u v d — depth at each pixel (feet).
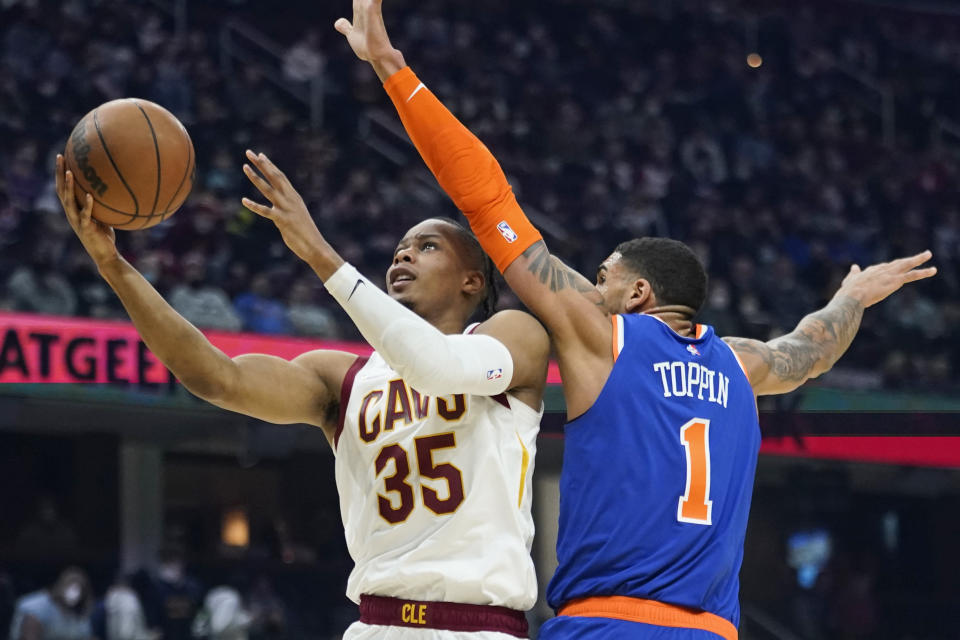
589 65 78.48
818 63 85.25
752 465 13.07
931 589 58.95
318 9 76.48
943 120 86.79
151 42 64.59
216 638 41.57
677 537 12.23
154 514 48.62
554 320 12.76
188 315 45.96
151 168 12.48
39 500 46.62
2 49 58.54
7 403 40.81
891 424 23.62
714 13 85.92
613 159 71.05
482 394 12.51
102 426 45.62
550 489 49.80
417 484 12.93
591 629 12.09
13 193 51.78
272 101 66.23
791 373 13.97
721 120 77.56
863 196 74.59
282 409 13.57
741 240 65.41
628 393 12.51
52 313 44.68
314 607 48.65
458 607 12.62
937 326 62.39
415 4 77.25
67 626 38.93
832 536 57.36
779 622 55.77
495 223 12.88
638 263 13.62
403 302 14.20
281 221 12.23
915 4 93.81
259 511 50.88
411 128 13.01
